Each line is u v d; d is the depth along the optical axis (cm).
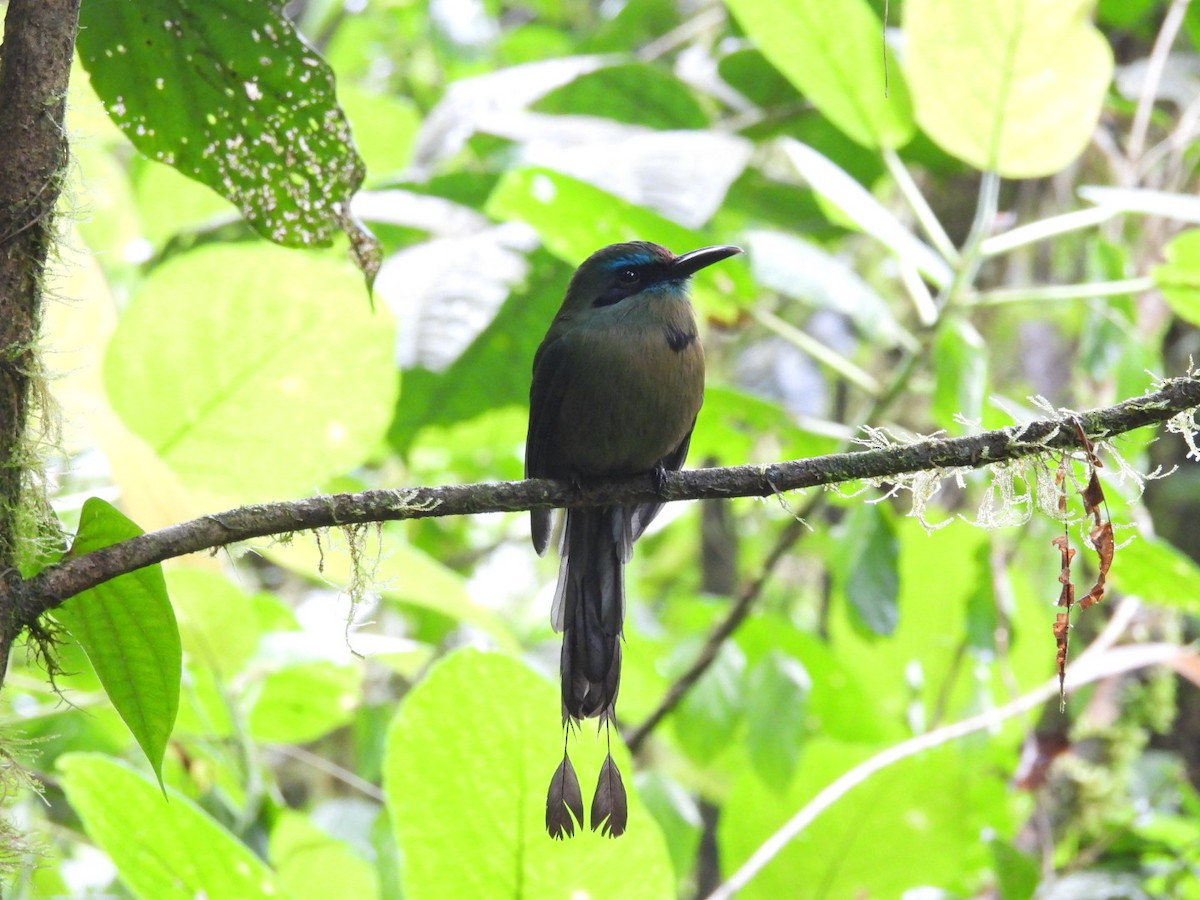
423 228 1191
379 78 1970
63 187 469
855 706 1150
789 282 1004
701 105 1366
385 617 1470
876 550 1003
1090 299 1018
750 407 1066
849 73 970
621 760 646
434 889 619
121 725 966
